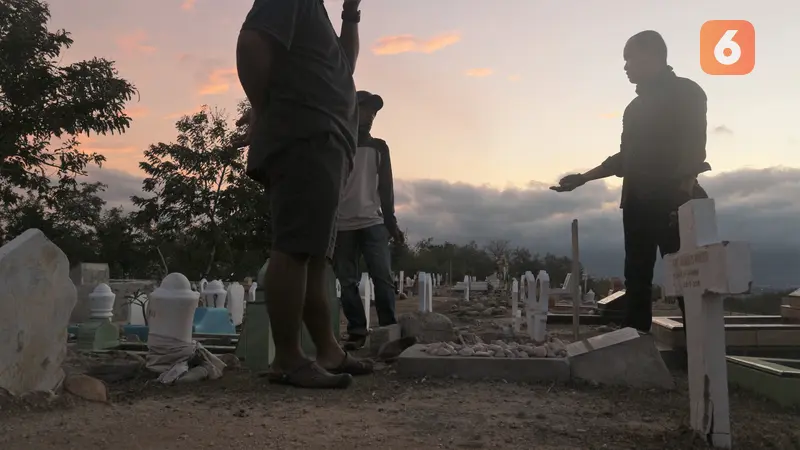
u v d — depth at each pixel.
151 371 4.48
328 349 4.49
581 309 14.35
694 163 4.91
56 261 3.72
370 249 6.67
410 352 4.72
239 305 12.34
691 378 2.88
